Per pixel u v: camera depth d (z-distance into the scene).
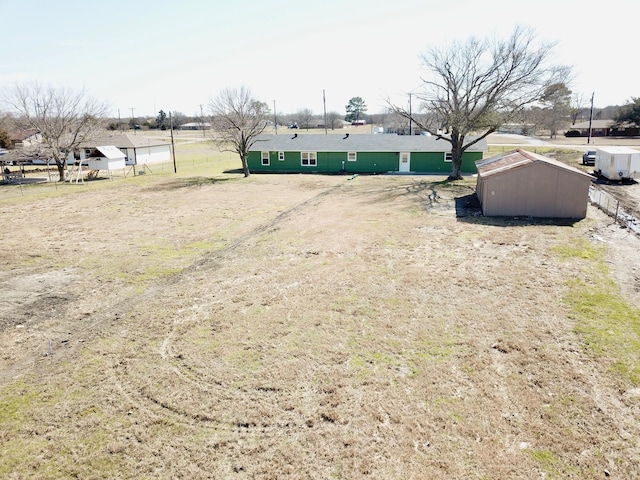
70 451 6.37
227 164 47.38
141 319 10.64
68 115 37.84
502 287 11.78
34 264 15.03
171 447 6.43
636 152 28.39
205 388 7.80
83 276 13.80
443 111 32.72
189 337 9.66
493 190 19.70
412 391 7.55
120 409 7.30
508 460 6.01
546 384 7.62
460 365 8.28
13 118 57.62
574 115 91.81
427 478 5.76
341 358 8.62
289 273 13.39
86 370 8.48
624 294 11.08
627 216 19.45
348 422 6.84
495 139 70.38
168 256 15.61
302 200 25.38
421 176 34.91
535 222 18.53
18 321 10.74
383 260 14.28
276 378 8.03
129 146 49.16
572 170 18.91
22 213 23.47
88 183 34.81
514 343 8.95
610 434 6.43
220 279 13.14
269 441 6.50
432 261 14.02
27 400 7.59
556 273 12.60
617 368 8.00
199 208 23.81
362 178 34.25
